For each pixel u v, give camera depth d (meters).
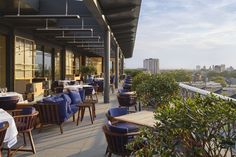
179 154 2.19
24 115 4.97
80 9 10.41
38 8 10.23
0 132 3.67
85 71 21.70
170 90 6.71
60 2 10.37
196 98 2.44
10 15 9.38
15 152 4.96
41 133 6.43
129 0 8.39
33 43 15.29
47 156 4.87
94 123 7.49
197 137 2.16
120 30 14.70
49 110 6.38
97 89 13.65
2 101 6.31
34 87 12.09
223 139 2.12
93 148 5.32
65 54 21.80
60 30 12.01
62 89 11.56
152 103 6.78
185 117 2.15
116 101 12.29
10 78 12.80
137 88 7.15
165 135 2.21
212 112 2.10
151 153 2.21
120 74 30.50
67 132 6.54
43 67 17.73
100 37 15.16
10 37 12.73
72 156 4.87
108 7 9.03
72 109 7.55
